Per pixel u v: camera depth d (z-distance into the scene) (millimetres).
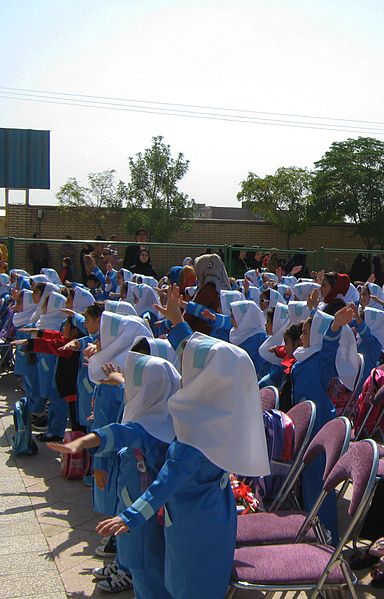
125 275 11289
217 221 24234
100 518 5066
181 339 3771
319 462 4250
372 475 3018
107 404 4656
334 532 4285
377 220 26578
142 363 3303
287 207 26141
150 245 13711
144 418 3283
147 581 3330
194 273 7020
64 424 6848
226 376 2838
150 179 23875
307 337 4715
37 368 7129
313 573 3045
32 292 8492
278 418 3990
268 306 8695
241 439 2850
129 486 3346
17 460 6379
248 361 2891
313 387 4625
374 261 16641
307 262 16562
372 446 3139
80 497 5488
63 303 7578
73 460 5801
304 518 3703
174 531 2918
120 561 3404
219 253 16219
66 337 6324
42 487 5699
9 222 20594
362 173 27266
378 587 3947
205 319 5926
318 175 27953
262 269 14414
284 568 3080
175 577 2941
